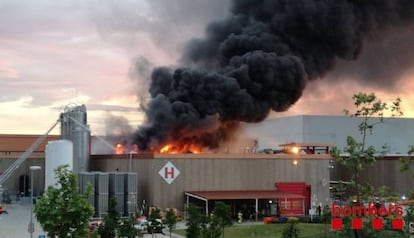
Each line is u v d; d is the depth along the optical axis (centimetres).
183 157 5347
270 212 5322
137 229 3888
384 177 6500
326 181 5684
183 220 5106
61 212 2211
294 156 5634
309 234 3919
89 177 5197
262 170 5544
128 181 5203
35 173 7425
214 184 5406
